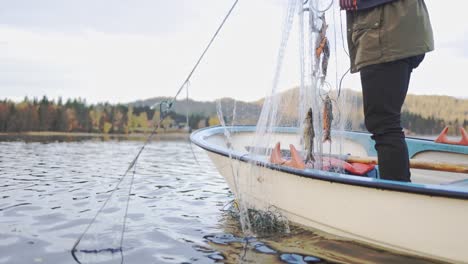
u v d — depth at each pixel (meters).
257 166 2.42
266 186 2.43
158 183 4.38
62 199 3.31
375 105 1.98
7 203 3.13
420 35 1.88
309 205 2.23
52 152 8.69
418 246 1.84
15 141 13.17
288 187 2.31
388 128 1.98
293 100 2.39
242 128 3.78
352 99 2.53
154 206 3.12
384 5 1.90
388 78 1.94
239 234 2.30
